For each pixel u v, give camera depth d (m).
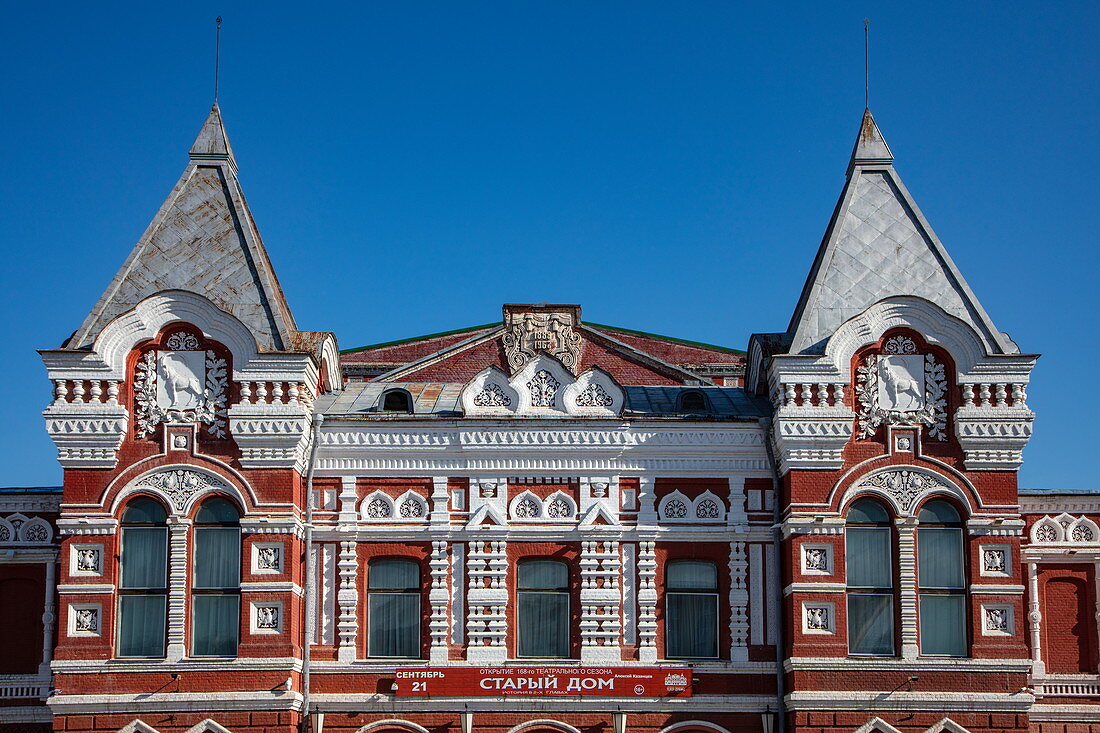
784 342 40.06
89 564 36.50
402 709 36.62
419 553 37.88
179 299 37.47
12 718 38.44
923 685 35.84
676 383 53.81
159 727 35.50
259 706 35.50
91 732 35.41
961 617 36.56
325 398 41.03
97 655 35.91
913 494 37.03
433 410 40.34
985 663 35.81
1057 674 39.00
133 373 37.56
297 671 36.50
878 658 35.94
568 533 37.91
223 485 36.88
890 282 38.59
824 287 38.59
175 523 36.66
